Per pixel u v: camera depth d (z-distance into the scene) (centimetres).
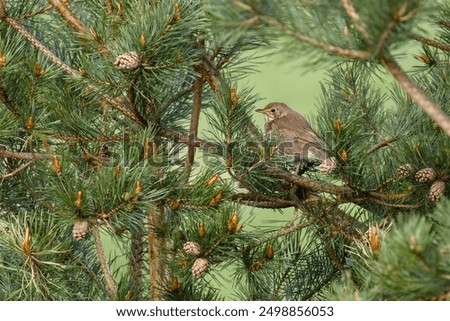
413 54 799
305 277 858
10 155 739
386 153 823
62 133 759
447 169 752
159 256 758
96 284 820
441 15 720
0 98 713
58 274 709
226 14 484
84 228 656
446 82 794
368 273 559
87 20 861
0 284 770
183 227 728
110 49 708
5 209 816
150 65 710
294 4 493
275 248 795
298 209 827
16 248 668
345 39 481
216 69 798
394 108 862
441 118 470
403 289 457
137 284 810
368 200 793
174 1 706
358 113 840
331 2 480
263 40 761
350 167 753
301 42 479
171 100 820
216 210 722
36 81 714
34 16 812
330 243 830
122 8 754
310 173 891
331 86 898
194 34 754
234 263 788
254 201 817
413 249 442
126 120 802
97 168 751
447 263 450
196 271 704
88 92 755
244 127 774
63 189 668
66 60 819
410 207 767
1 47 712
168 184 726
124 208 668
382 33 459
